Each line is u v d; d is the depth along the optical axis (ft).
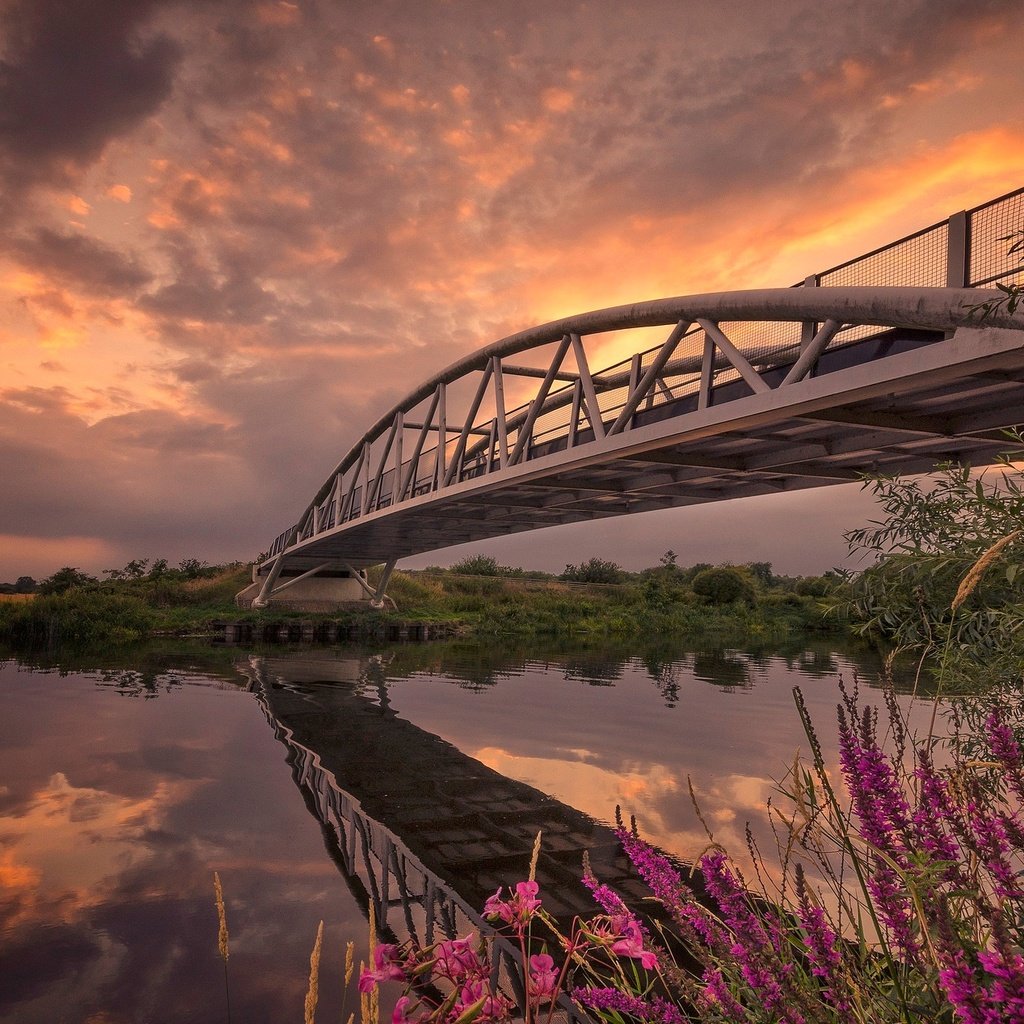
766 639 151.84
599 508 77.87
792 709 63.10
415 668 97.30
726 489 64.03
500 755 47.06
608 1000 6.68
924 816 5.14
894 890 4.98
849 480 52.85
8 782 40.24
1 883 26.22
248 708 64.44
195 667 95.61
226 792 38.52
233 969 20.04
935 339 31.12
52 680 80.53
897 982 5.10
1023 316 25.91
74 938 21.99
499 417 66.54
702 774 41.37
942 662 11.96
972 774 5.35
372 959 4.46
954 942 4.13
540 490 66.59
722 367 53.31
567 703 67.46
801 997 5.44
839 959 5.37
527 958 4.95
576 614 181.98
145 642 131.95
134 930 22.56
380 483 99.96
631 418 50.16
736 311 40.11
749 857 26.61
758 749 47.80
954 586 12.03
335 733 54.08
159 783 40.22
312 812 35.01
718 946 6.10
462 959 4.55
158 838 31.19
